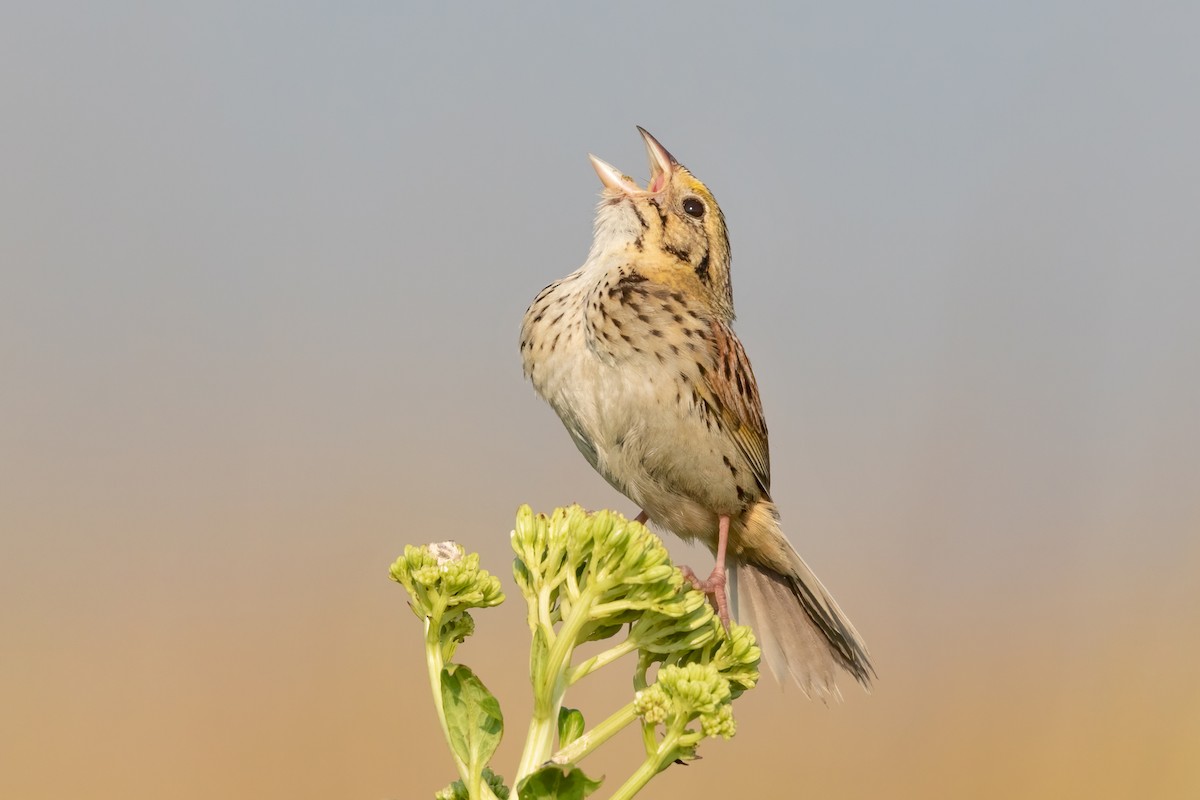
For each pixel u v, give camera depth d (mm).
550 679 4223
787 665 8664
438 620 4301
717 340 8180
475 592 4316
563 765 3836
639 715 4086
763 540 8609
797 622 8781
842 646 8570
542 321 8242
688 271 8789
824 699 8562
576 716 4270
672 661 4582
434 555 4379
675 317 8094
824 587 8492
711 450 8156
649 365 7949
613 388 8008
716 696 4066
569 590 4324
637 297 8109
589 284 8289
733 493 8328
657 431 8039
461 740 4105
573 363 8094
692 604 4441
